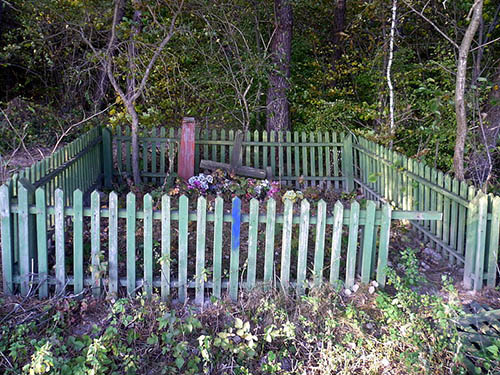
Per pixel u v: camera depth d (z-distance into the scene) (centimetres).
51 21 1020
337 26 1167
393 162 677
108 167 820
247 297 460
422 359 397
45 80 1234
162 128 832
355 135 893
